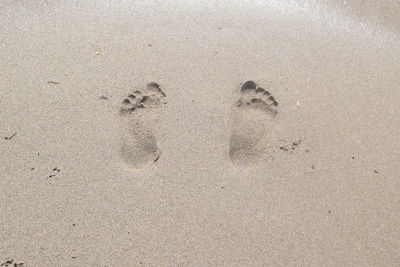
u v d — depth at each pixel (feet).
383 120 5.07
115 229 4.71
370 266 4.70
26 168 4.82
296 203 4.81
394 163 4.94
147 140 4.92
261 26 5.37
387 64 5.28
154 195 4.79
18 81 5.07
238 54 5.23
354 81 5.19
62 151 4.87
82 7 5.35
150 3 5.40
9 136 4.90
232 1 5.46
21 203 4.74
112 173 4.83
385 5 5.49
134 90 5.07
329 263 4.69
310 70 5.21
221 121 4.99
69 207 4.75
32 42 5.21
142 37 5.26
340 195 4.84
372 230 4.77
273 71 5.18
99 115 4.98
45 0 5.36
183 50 5.23
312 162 4.91
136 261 4.66
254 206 4.79
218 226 4.75
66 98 5.02
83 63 5.14
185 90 5.08
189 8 5.40
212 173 4.86
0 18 5.29
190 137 4.94
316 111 5.07
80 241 4.68
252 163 4.89
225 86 5.11
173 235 4.72
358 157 4.94
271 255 4.70
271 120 5.02
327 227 4.76
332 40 5.35
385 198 4.85
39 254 4.65
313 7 5.49
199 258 4.68
